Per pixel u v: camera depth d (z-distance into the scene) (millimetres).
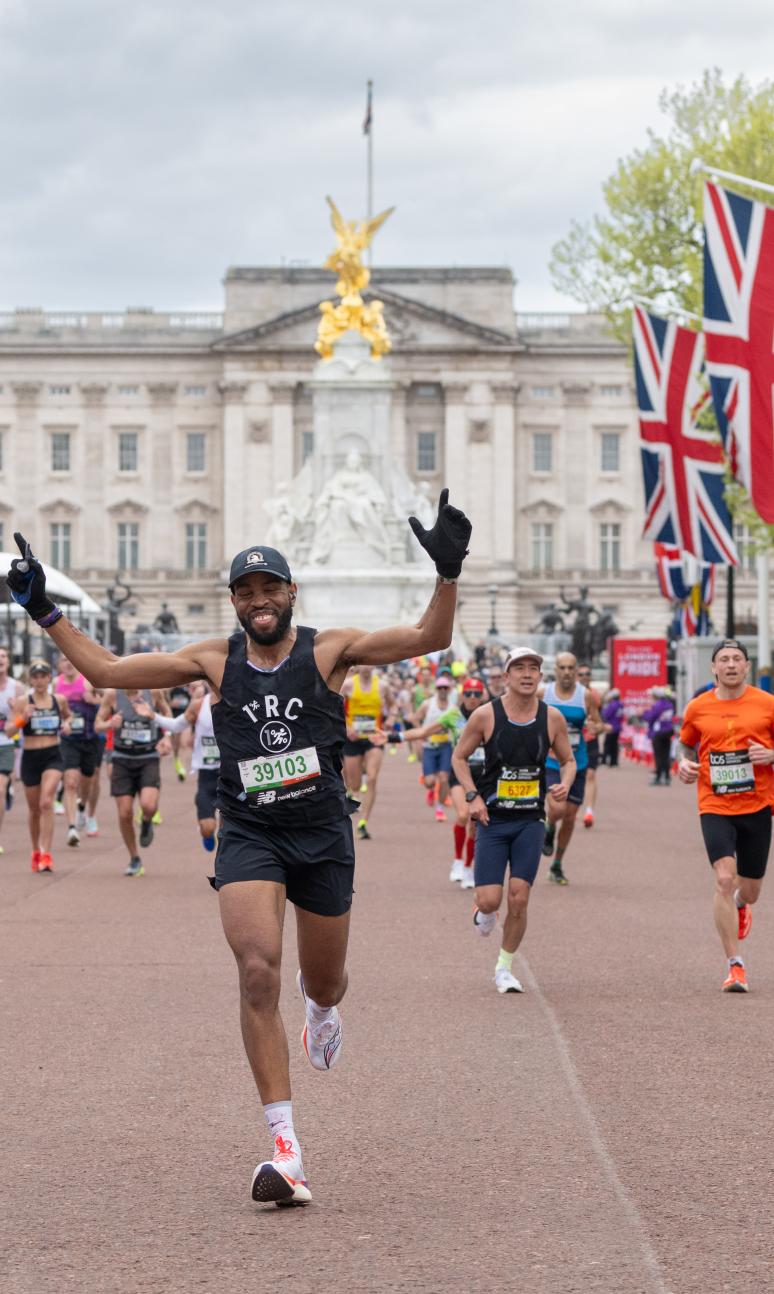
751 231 29156
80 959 17734
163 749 26016
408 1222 8938
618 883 24891
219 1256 8398
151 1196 9461
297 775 9625
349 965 17469
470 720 16047
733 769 16172
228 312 149250
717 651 16438
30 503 151250
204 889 23953
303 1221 8977
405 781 52562
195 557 151000
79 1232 8805
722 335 29344
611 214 60281
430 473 150500
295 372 147750
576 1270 8133
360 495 103375
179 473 150750
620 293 60250
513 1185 9609
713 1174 9797
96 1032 13969
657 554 54469
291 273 149000
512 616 148500
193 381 150500
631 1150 10336
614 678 64500
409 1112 11352
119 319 152750
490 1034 13875
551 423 151625
